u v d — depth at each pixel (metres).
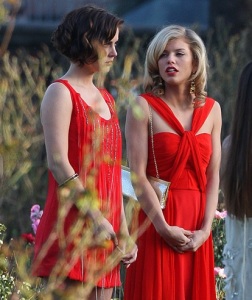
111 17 13.30
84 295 11.61
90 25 13.18
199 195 14.85
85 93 13.27
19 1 12.29
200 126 14.91
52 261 12.81
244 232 15.50
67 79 13.29
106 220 12.71
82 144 13.00
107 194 13.07
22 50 34.84
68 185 12.48
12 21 12.26
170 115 14.80
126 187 14.64
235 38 34.53
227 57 33.50
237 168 15.36
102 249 12.76
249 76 15.45
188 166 14.79
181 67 14.82
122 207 13.46
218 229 18.11
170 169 14.72
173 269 14.70
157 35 15.01
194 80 15.01
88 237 11.96
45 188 26.59
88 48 13.16
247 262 15.52
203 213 14.88
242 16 42.06
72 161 13.02
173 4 42.97
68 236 12.31
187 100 15.05
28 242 17.25
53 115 13.00
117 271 13.41
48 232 13.02
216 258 18.09
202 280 14.81
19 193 25.14
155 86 15.03
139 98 14.88
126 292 14.93
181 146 14.71
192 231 14.74
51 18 38.06
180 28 15.00
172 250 14.70
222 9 42.09
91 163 12.92
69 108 13.04
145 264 14.70
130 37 33.06
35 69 28.42
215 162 15.17
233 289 15.69
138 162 14.72
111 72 30.30
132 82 11.84
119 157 13.39
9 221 25.00
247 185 15.33
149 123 14.80
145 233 14.73
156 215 14.57
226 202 15.58
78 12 13.29
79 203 11.16
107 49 13.30
